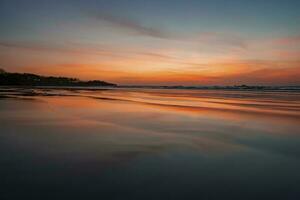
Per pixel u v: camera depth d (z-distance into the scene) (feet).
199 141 34.01
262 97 160.66
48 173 20.95
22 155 25.77
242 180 20.75
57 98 117.91
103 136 35.68
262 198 17.65
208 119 54.60
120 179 20.18
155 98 140.97
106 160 24.88
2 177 19.89
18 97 115.55
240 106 88.28
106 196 17.19
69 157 25.54
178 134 38.32
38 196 16.85
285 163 25.35
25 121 46.88
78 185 18.79
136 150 28.84
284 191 18.80
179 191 18.35
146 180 20.16
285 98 146.30
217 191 18.54
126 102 103.09
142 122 49.26
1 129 38.70
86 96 145.48
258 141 34.68
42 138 33.42
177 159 25.91
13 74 552.41
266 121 52.26
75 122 47.39
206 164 24.61
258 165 24.62
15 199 16.35
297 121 52.65
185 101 115.34
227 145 32.22
